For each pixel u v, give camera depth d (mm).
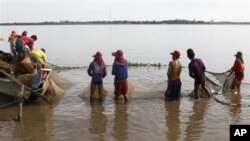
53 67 22266
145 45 52250
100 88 13008
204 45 52000
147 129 9680
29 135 9172
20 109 10641
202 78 13320
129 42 60375
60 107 12094
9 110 11602
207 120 10531
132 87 14070
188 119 10641
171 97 13375
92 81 12953
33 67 13492
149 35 95125
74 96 13836
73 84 16484
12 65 12953
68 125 10039
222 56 33938
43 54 14383
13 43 17391
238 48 45156
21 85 11383
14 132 9398
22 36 15641
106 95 13914
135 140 8797
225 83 15047
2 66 12672
